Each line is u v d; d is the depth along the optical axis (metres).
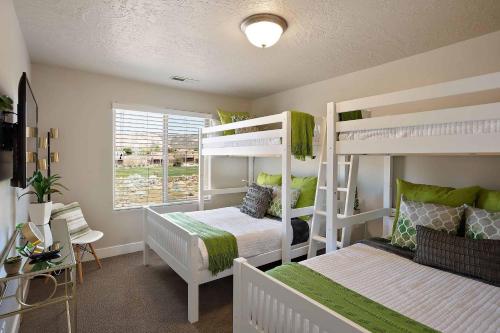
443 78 2.51
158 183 3.93
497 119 1.36
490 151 1.38
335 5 1.82
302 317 1.16
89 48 2.57
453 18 1.99
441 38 2.32
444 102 2.52
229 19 2.02
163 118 3.93
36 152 2.46
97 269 3.08
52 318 2.14
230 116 4.10
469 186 2.32
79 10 1.91
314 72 3.23
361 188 3.17
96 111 3.36
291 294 1.21
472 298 1.41
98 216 3.42
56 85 3.11
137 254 3.58
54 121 3.11
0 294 1.34
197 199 4.27
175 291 2.59
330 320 1.04
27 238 1.62
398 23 2.06
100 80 3.37
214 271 2.22
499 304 1.36
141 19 2.03
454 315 1.26
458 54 2.41
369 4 1.81
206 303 2.41
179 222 2.85
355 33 2.23
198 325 2.09
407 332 1.10
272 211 3.25
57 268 1.39
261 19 1.93
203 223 2.85
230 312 2.27
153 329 2.03
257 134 2.93
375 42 2.40
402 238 2.11
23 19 2.05
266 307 1.36
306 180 3.43
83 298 2.45
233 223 2.92
